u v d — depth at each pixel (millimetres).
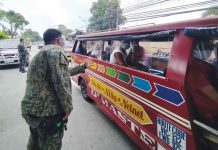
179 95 2229
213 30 1821
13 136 4055
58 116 2451
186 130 2150
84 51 6266
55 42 2521
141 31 3096
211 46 2174
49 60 2303
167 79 2414
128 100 3449
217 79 2150
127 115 3520
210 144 1923
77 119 4879
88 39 5637
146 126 2939
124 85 3576
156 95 2656
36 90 2379
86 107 5719
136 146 3703
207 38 2039
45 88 2375
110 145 3732
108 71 4293
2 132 4219
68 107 2361
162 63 2914
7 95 6863
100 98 4879
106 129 4371
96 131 4277
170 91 2375
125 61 3838
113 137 4027
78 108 5629
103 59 4734
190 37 2178
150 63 3178
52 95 2398
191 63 2176
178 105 2248
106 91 4457
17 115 5105
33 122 2451
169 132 2428
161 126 2578
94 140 3910
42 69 2355
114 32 4012
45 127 2424
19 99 6418
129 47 3752
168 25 2508
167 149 2480
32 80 2400
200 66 2184
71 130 4305
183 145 2207
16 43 14547
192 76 2170
